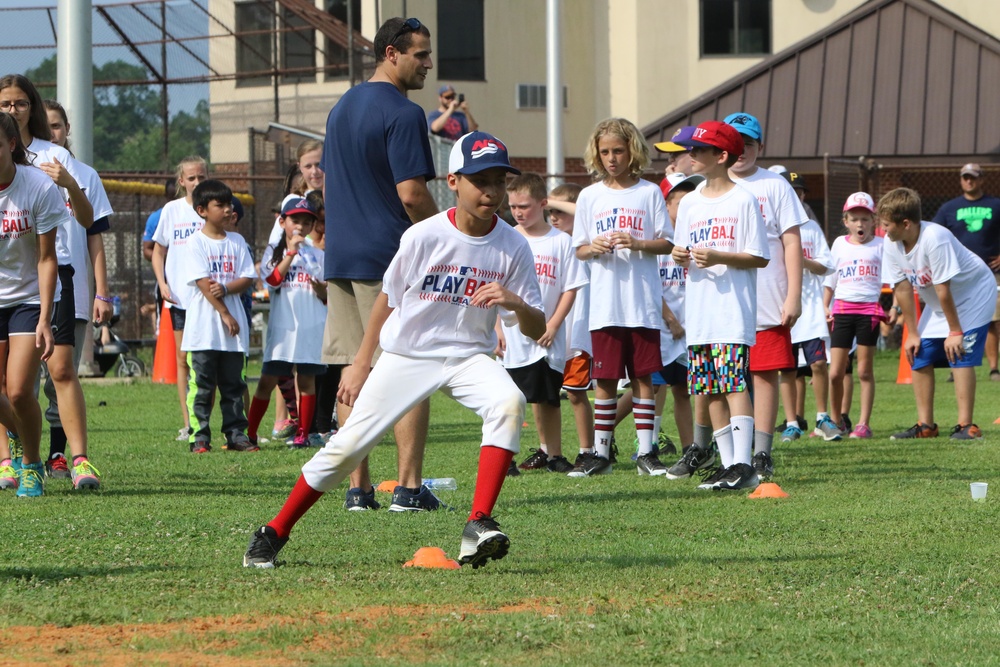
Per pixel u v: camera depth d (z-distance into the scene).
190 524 8.58
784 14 41.81
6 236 9.62
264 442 15.41
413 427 9.28
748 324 10.66
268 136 30.31
